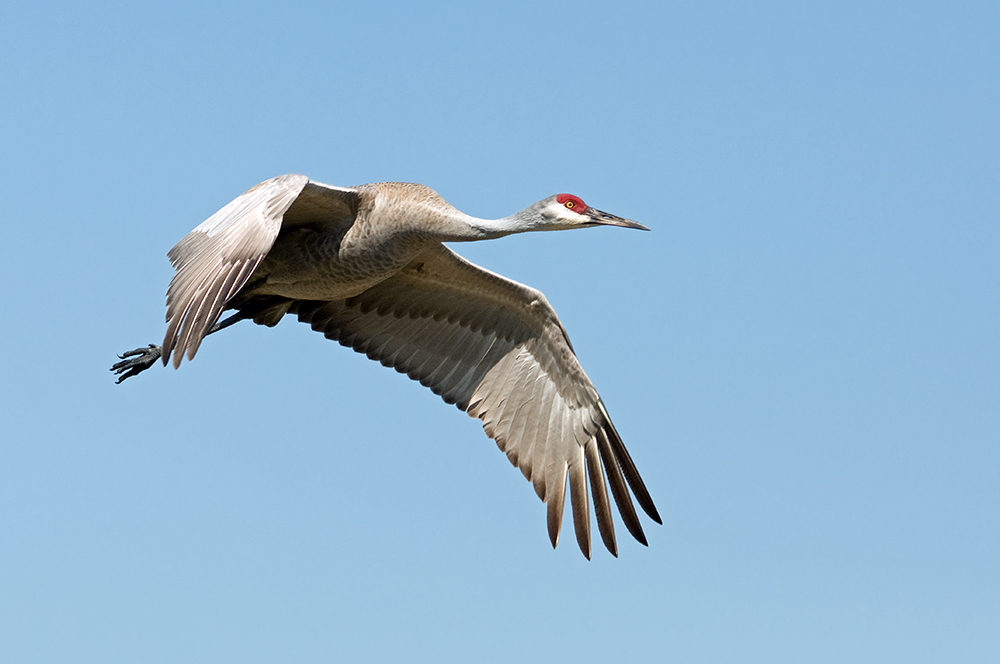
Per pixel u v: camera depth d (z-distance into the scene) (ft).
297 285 47.42
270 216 41.39
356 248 46.06
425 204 46.37
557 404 51.96
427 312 51.65
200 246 42.29
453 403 52.24
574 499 51.24
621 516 51.47
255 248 40.83
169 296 41.39
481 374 52.24
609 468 51.57
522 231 49.06
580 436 51.67
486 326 51.88
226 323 48.98
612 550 50.78
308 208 45.70
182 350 40.09
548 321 51.19
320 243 46.47
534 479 51.55
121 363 47.83
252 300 49.44
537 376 51.98
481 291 50.72
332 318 51.42
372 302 51.24
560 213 49.26
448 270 49.88
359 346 51.96
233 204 42.91
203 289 40.75
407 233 46.03
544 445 51.70
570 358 51.47
